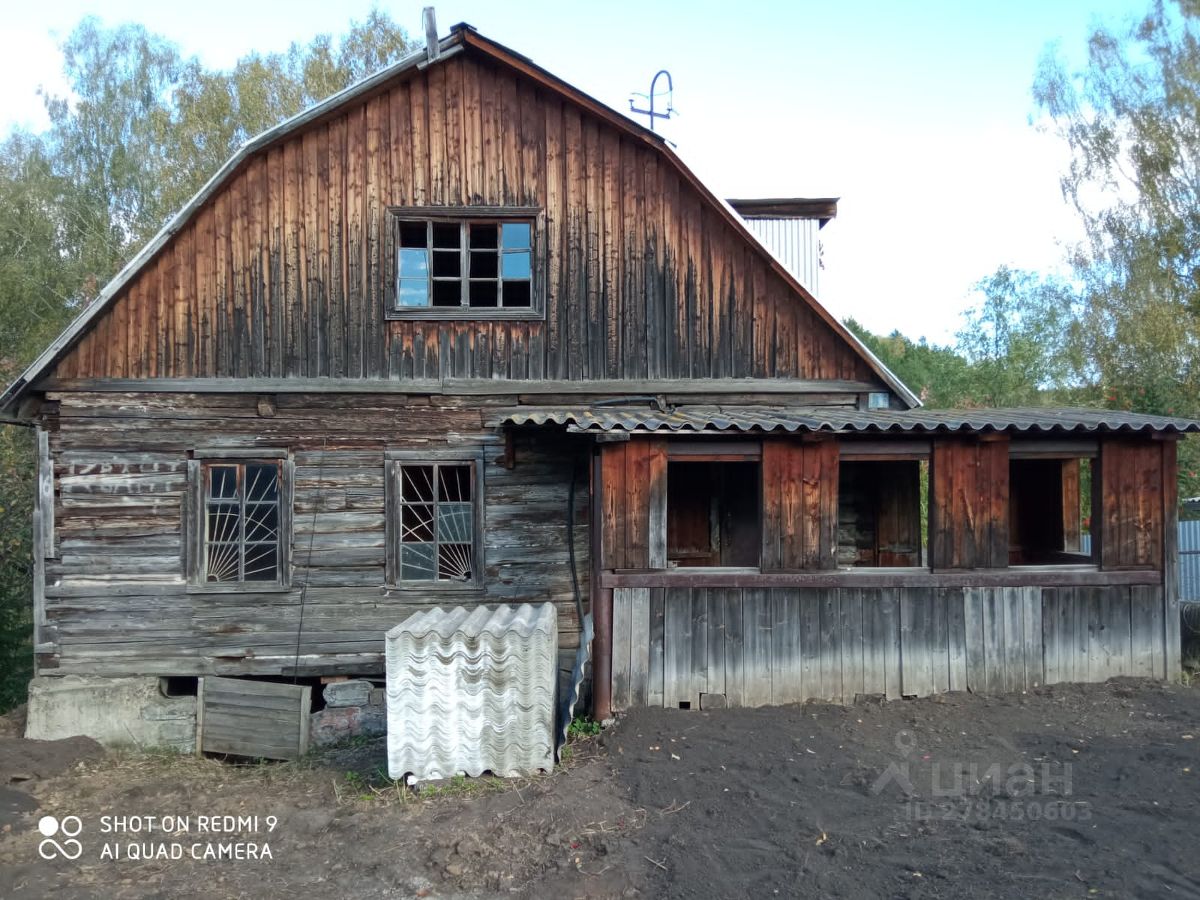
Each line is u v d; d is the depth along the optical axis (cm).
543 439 1019
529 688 722
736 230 1022
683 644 848
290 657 994
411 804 682
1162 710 777
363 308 1013
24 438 1691
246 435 1003
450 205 1017
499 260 1027
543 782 698
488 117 1025
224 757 991
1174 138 2273
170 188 2572
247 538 1009
